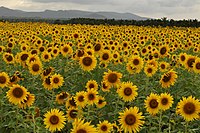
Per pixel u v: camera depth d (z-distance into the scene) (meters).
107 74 9.78
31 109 8.27
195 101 7.07
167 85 10.10
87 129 5.39
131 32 32.91
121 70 13.79
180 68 14.62
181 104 7.13
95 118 9.10
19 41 22.69
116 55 15.45
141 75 13.41
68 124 8.39
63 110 9.58
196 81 11.80
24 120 7.82
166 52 16.34
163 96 7.85
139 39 26.36
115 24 59.84
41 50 17.09
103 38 27.41
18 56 14.22
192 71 12.48
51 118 6.90
